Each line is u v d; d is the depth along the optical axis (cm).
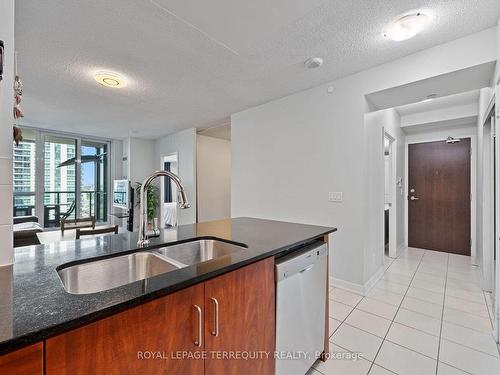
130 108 400
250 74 278
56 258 114
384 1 168
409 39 211
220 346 99
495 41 192
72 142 602
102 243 143
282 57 241
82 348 64
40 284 83
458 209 434
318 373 156
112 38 212
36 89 321
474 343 185
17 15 182
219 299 98
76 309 65
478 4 169
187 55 238
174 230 179
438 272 337
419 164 476
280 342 128
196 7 174
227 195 630
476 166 387
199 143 574
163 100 359
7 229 103
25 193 535
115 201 644
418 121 427
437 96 272
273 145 361
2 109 100
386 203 414
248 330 111
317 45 221
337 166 291
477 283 298
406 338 191
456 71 212
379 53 233
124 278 125
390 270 345
